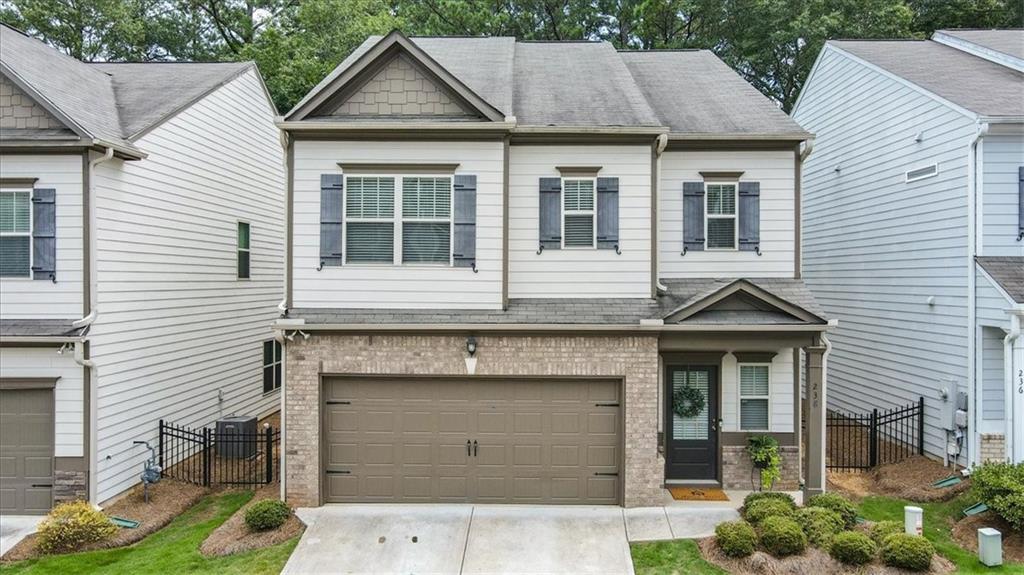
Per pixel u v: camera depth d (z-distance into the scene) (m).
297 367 10.05
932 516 9.56
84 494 9.85
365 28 24.55
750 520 8.96
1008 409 10.43
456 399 10.21
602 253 10.52
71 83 11.59
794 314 9.94
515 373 10.05
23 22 22.77
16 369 9.85
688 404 10.85
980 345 10.95
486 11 25.14
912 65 13.86
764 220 11.27
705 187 11.30
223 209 14.46
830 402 16.08
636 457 9.98
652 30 24.77
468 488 10.21
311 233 10.18
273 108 16.95
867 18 21.58
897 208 13.23
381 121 10.01
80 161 9.92
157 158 11.88
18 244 9.94
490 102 10.66
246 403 15.62
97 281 10.10
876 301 13.98
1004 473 9.02
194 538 9.03
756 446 10.46
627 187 10.54
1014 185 10.97
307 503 9.98
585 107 11.03
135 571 8.02
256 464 11.80
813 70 16.89
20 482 9.89
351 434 10.20
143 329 11.41
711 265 11.30
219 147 14.25
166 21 26.66
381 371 10.05
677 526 9.26
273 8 28.36
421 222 10.19
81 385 9.88
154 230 11.80
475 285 10.17
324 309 10.16
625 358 10.01
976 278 10.98
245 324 15.56
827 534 8.13
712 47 24.92
